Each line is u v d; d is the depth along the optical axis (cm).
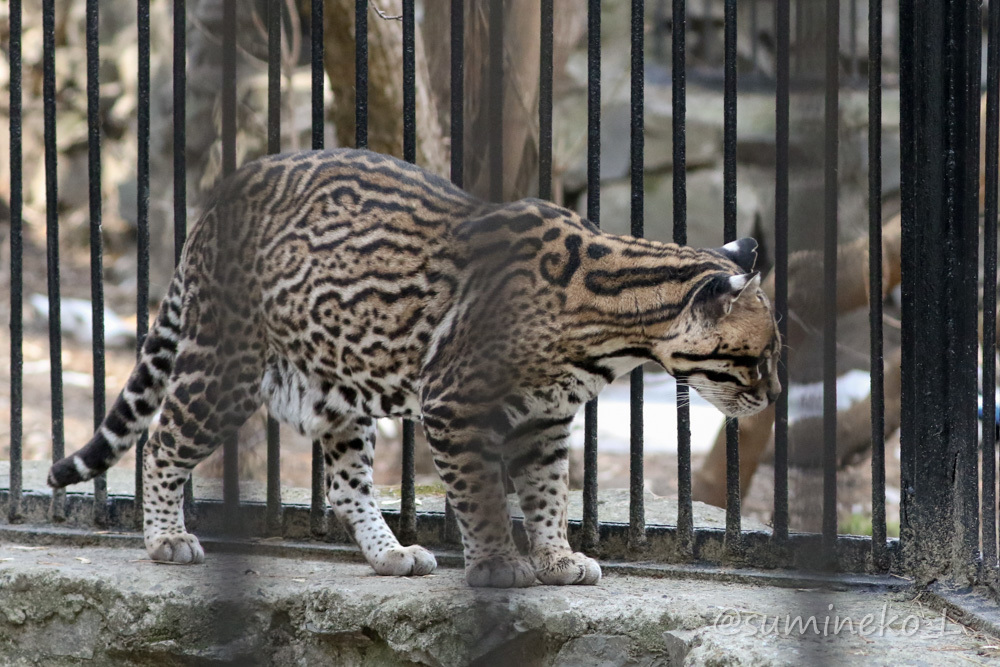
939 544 860
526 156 1305
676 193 909
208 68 2014
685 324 832
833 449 862
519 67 1245
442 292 859
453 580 896
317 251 883
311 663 870
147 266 991
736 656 733
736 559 920
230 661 853
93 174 995
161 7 2541
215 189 935
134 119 2830
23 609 908
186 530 1006
